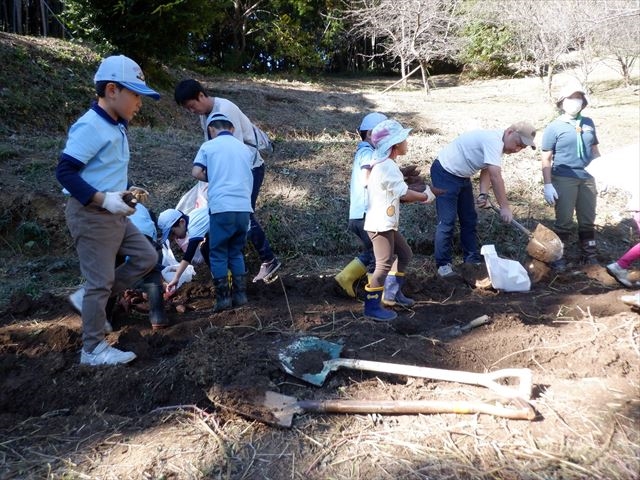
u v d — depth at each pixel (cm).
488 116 1377
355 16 2342
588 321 413
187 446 289
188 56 1852
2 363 362
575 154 565
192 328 414
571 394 326
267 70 2366
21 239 599
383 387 332
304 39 2312
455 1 1906
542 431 295
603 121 1217
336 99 1655
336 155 792
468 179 548
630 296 426
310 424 302
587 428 297
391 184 400
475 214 566
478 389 332
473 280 530
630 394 326
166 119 1145
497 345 377
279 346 364
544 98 1595
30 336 404
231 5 2078
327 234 630
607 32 1473
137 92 338
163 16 1172
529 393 312
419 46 1891
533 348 373
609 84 1705
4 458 287
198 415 312
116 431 304
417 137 946
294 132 1254
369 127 434
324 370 338
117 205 329
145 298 473
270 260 528
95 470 276
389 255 412
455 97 1759
